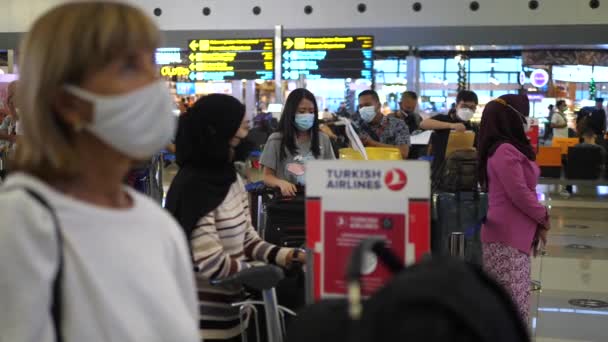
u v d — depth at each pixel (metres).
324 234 1.81
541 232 4.05
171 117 1.37
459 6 11.01
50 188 1.26
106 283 1.27
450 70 24.30
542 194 12.59
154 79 1.35
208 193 2.49
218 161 2.55
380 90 23.38
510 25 10.91
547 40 11.42
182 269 1.49
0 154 5.86
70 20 1.28
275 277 2.39
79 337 1.24
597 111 15.02
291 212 3.49
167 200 2.53
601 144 14.66
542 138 18.75
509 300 1.33
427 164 1.76
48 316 1.22
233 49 10.41
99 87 1.27
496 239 4.03
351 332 1.16
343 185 1.80
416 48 18.64
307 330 1.37
